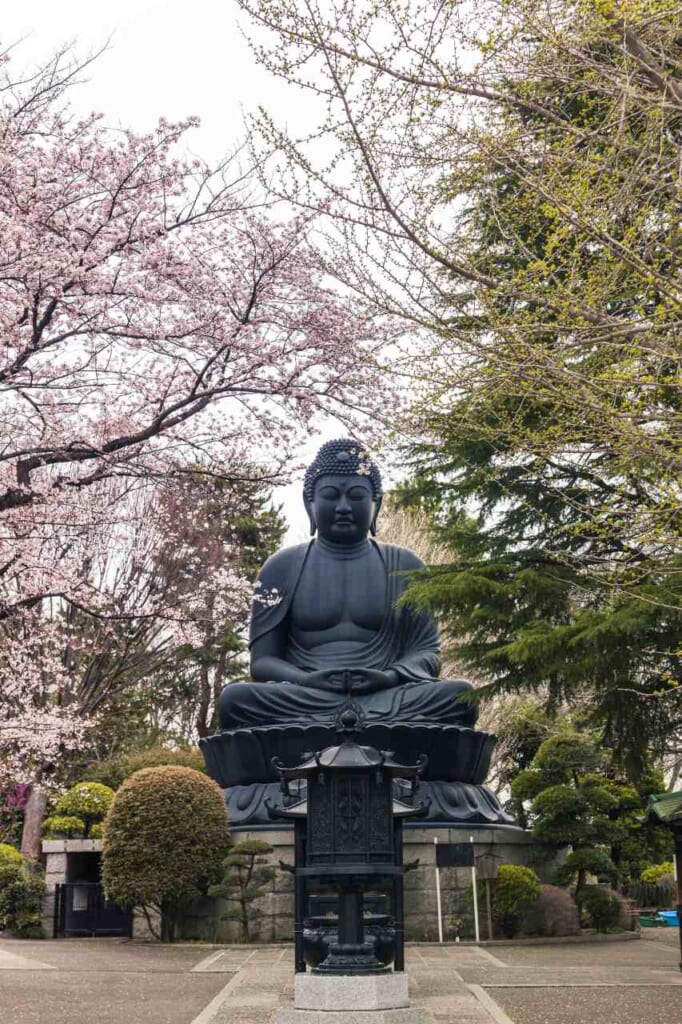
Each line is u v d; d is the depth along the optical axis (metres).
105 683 27.16
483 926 16.98
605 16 8.34
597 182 9.41
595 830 18.28
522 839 18.70
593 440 9.97
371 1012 8.12
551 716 14.52
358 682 19.80
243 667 33.91
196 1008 10.50
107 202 11.63
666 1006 10.41
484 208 11.18
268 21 8.79
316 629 21.23
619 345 8.70
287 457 12.98
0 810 26.72
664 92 8.34
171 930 17.23
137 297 11.73
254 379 12.18
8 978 12.57
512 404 12.09
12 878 19.30
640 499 11.62
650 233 9.21
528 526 14.23
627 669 12.78
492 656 13.07
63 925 19.02
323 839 8.69
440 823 17.86
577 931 17.64
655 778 24.55
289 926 17.09
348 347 12.17
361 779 8.77
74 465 14.02
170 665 31.25
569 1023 9.51
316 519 21.86
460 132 9.36
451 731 18.77
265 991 11.48
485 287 10.09
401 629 21.16
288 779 9.16
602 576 12.48
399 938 8.81
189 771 17.44
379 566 21.58
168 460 12.98
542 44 9.03
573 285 9.18
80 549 16.27
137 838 16.69
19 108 11.21
